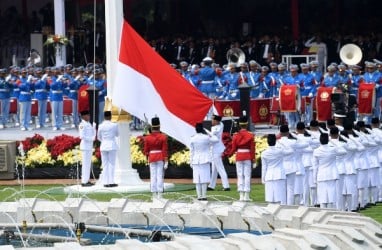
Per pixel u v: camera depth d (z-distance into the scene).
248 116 81.44
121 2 66.69
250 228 49.03
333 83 87.81
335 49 107.75
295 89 86.56
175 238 42.25
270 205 49.38
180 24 123.06
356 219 43.94
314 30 119.25
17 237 48.72
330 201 58.50
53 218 53.62
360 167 61.97
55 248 37.03
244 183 62.56
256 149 72.88
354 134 61.72
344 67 88.50
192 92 64.50
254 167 66.94
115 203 53.38
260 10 123.69
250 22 123.25
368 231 41.09
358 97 86.94
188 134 64.62
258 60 107.38
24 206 54.22
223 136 73.31
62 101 95.62
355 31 117.25
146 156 67.06
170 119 64.44
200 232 49.34
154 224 52.25
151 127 64.31
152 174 63.06
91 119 79.12
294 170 59.41
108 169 67.06
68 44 110.44
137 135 83.31
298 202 59.97
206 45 110.12
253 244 37.50
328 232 39.66
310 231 39.72
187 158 73.19
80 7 120.50
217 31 124.19
